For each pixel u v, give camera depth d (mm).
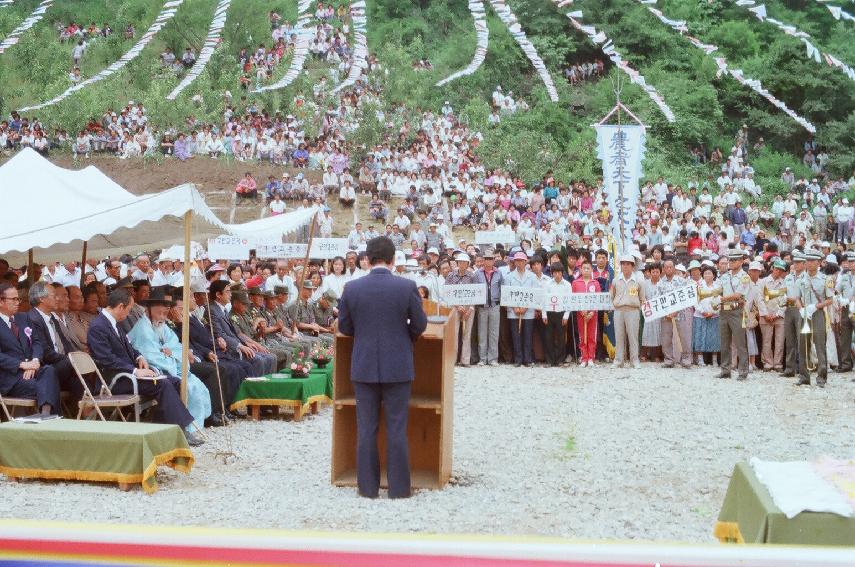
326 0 39406
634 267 17922
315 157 37031
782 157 45031
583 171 40188
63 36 45312
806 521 4879
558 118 43469
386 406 8016
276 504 7699
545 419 11672
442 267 17109
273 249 18031
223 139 37406
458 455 9711
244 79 40031
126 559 3492
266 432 10875
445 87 43531
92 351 9750
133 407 10102
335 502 7793
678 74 46250
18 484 8203
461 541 3426
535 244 30297
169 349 10867
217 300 12336
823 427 11305
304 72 39219
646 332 16797
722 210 36344
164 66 42125
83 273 13578
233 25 41719
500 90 43906
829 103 44844
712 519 7418
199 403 10695
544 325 16625
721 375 15234
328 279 17406
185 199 10172
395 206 34781
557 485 8484
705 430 11062
